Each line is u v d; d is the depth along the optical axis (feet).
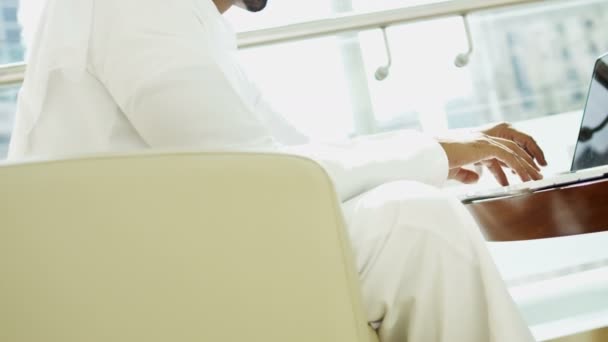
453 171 3.29
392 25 5.17
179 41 2.36
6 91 4.86
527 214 2.20
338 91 5.23
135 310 1.24
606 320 4.95
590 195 2.08
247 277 1.29
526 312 5.08
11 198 1.21
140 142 2.52
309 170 1.35
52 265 1.22
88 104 2.51
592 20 5.48
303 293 1.32
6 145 4.83
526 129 5.40
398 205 1.89
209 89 2.31
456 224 1.86
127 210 1.25
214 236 1.28
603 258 5.22
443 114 5.31
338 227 1.36
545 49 5.44
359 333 1.35
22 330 1.20
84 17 2.56
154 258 1.25
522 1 5.24
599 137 3.15
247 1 3.68
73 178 1.24
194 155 1.30
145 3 2.46
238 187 1.30
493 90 5.37
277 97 5.14
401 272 1.88
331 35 5.10
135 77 2.31
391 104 5.27
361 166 2.22
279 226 1.32
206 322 1.27
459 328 1.81
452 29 5.29
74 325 1.22
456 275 1.83
